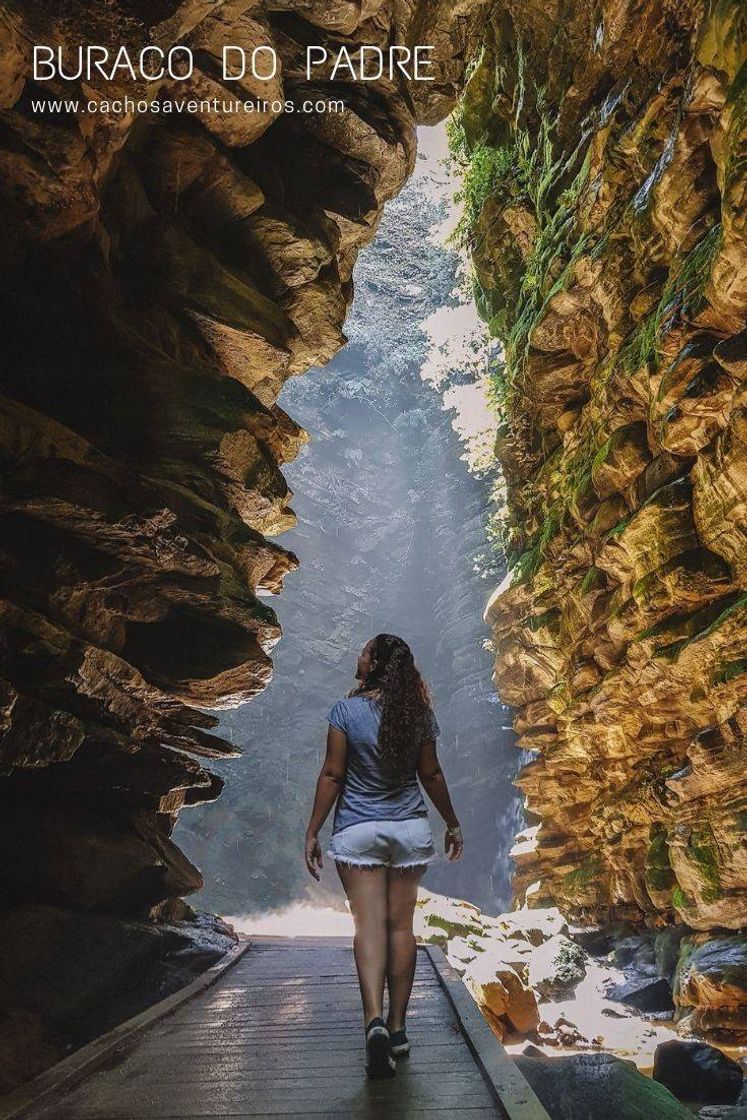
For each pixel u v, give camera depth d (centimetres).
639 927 1340
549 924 1444
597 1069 455
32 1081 348
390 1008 372
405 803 362
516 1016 1002
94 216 538
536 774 1593
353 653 3991
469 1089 331
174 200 697
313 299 827
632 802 1286
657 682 1127
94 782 634
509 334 1603
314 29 741
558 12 1246
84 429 590
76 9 401
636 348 1077
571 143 1312
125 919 609
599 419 1240
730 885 1011
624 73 1107
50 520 500
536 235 1485
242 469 684
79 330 593
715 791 1046
